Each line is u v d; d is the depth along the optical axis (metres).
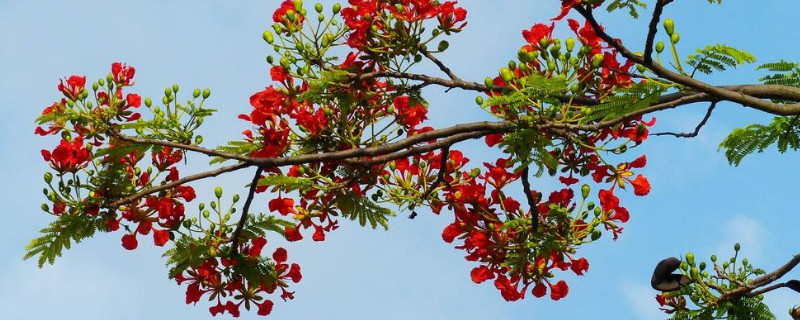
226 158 4.86
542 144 4.64
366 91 5.50
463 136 4.97
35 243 5.27
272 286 5.74
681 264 5.57
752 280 5.53
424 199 5.57
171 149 5.69
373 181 5.69
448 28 5.43
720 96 4.34
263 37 5.41
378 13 5.47
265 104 5.47
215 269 5.67
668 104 4.43
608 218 5.30
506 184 5.54
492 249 5.57
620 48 4.28
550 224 5.40
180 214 5.62
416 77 5.44
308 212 5.79
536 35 5.14
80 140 5.55
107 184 5.36
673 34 4.29
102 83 5.45
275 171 5.57
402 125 5.73
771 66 5.09
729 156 6.13
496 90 5.15
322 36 5.42
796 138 5.90
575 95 4.74
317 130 5.45
